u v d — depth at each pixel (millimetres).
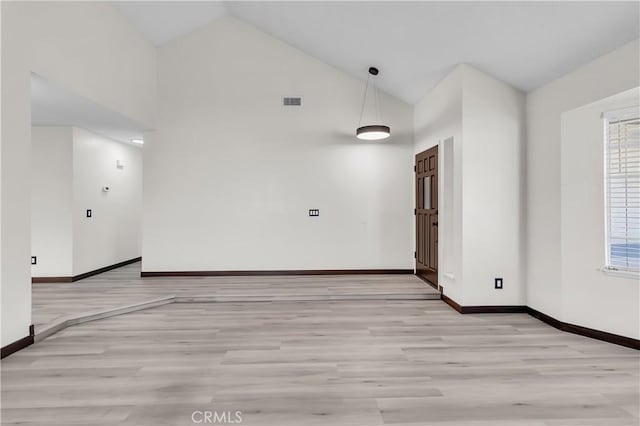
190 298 4711
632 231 3320
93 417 2123
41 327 3457
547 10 3096
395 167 6141
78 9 3891
